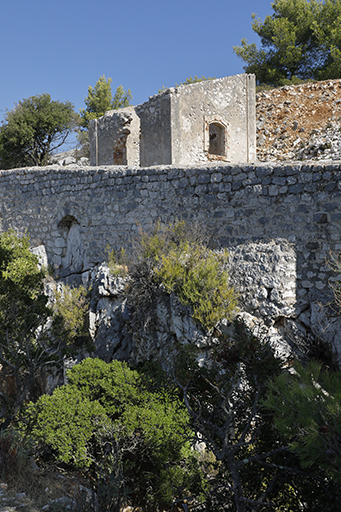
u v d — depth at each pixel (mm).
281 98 17938
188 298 8031
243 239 8375
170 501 6188
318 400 3502
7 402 7305
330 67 22859
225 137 13992
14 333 8055
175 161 12391
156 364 6676
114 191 10516
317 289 7449
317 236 7523
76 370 7828
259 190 8203
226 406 5402
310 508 4500
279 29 24438
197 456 6535
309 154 14297
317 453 3416
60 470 6617
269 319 7621
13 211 13492
